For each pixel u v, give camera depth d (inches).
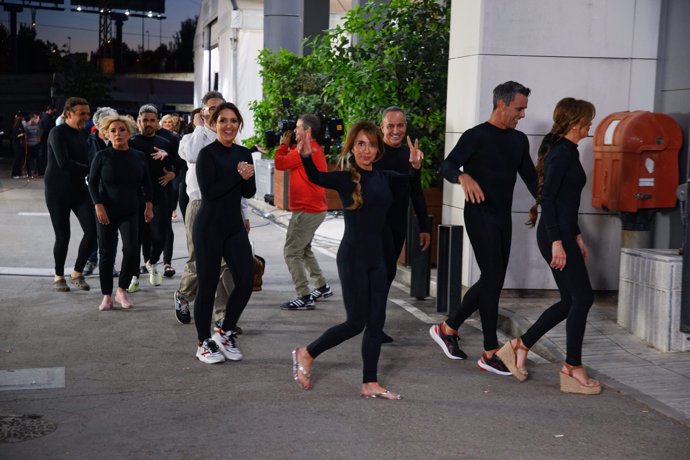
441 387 221.9
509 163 233.1
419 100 423.8
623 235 309.1
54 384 223.0
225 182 237.3
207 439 180.7
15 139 1001.5
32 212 639.8
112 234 313.9
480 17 313.1
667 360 244.7
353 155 210.1
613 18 317.1
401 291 366.3
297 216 319.6
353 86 423.2
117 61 3823.8
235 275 243.9
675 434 186.2
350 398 211.2
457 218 331.9
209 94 290.8
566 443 180.1
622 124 295.3
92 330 285.4
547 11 315.0
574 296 214.8
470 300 244.1
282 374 234.1
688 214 223.9
